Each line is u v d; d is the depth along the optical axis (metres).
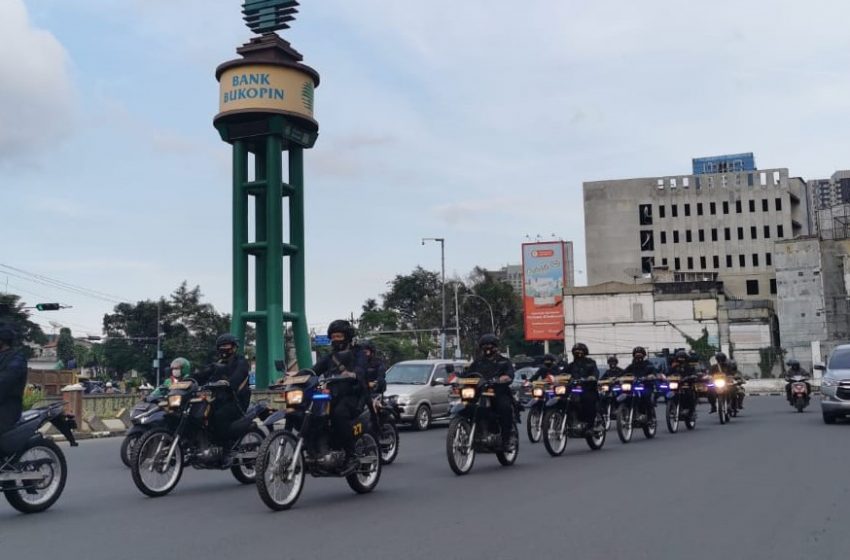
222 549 7.07
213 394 10.77
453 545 7.07
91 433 22.81
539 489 10.30
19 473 9.02
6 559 6.83
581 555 6.66
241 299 31.77
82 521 8.64
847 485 10.21
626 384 16.50
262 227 32.88
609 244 116.38
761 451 14.26
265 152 33.31
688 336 74.50
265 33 33.09
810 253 73.00
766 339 73.44
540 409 16.67
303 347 32.72
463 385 12.08
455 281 93.81
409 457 15.05
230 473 13.07
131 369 91.19
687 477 11.14
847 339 71.31
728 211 113.94
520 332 93.50
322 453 9.56
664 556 6.62
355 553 6.81
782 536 7.34
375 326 82.31
